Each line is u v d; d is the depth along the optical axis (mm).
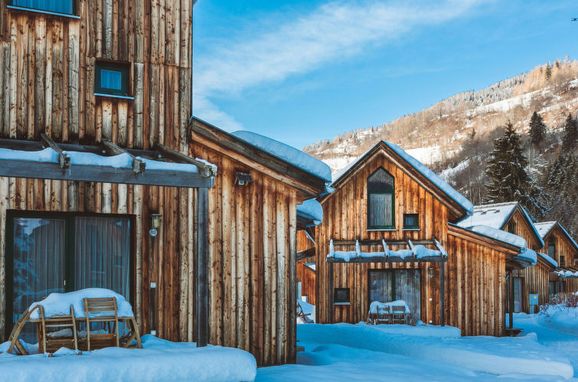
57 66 9281
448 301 20062
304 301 29531
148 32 9922
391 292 20109
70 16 9391
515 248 20062
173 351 7758
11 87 9008
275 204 10547
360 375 9453
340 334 16859
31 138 9055
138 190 9570
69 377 6797
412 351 13898
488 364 12250
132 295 9430
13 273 8812
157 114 9898
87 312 7863
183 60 10148
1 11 9016
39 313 7633
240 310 10141
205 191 8211
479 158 112188
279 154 10773
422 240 20250
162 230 9688
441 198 20281
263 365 10203
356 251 19078
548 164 73062
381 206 20547
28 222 9000
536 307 34219
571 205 57562
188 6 10258
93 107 9469
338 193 20375
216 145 10172
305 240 29609
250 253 10297
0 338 8523
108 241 9453
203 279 8211
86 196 9219
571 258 40625
